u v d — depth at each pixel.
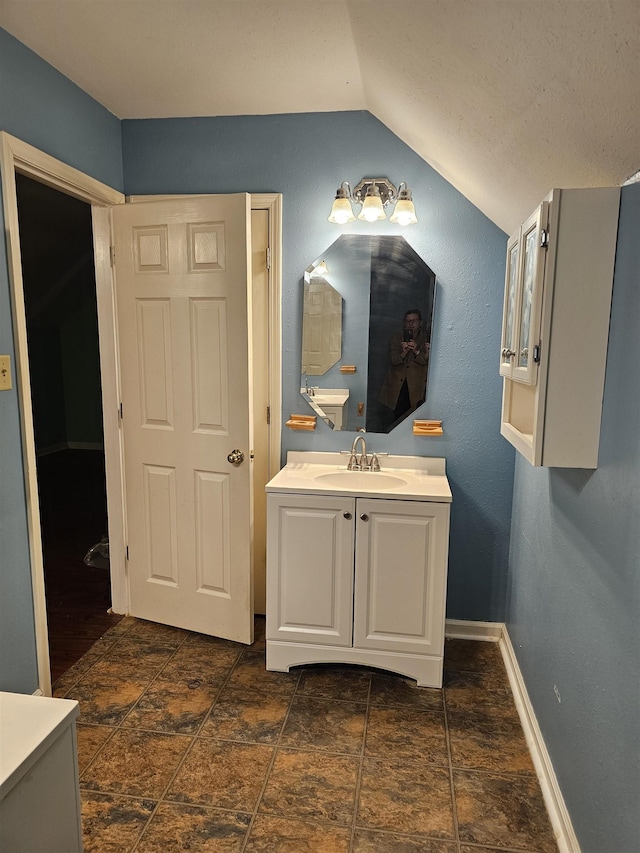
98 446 6.59
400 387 2.67
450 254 2.56
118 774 1.85
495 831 1.65
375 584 2.33
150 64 2.11
